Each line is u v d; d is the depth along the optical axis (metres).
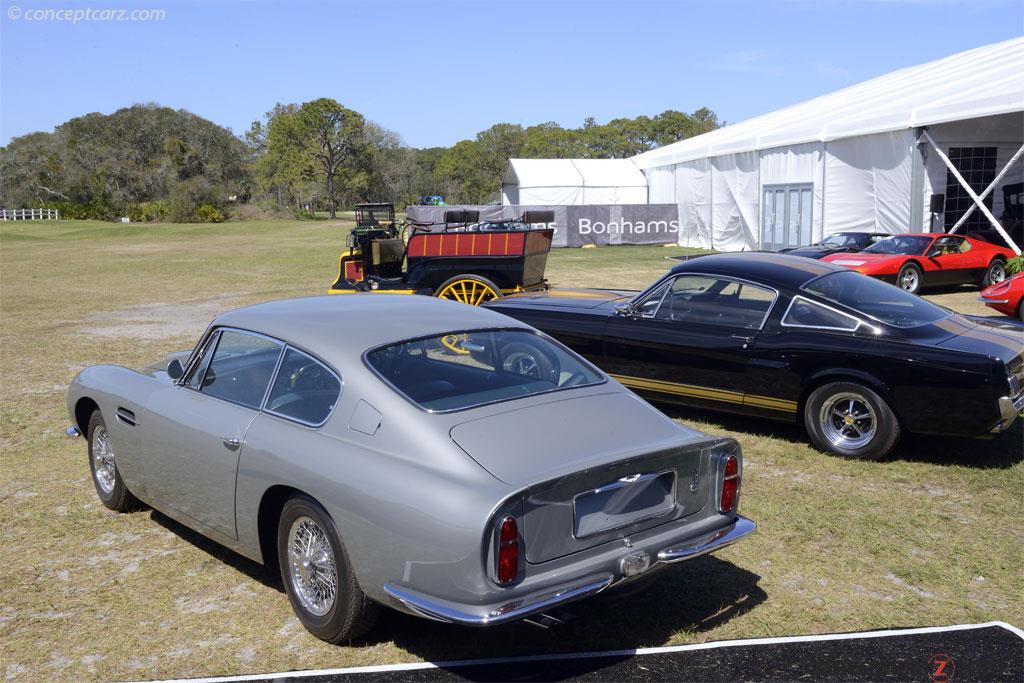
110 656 3.68
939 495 5.60
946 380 5.85
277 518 4.02
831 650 3.61
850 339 6.30
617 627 3.88
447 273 12.65
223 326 4.50
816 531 5.00
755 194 30.34
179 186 93.38
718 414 7.84
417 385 3.68
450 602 3.11
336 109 107.44
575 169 43.56
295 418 3.83
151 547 4.91
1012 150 22.84
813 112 32.03
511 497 3.06
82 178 105.81
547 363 4.16
